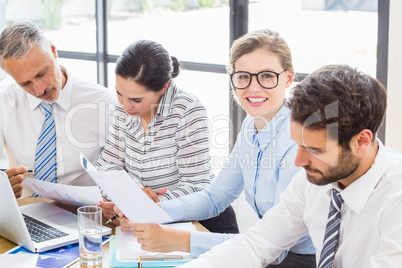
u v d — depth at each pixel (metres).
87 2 3.81
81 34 3.87
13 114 2.35
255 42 1.83
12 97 2.37
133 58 1.89
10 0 3.76
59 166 2.38
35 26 2.11
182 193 2.04
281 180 1.77
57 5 3.84
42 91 2.15
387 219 1.24
